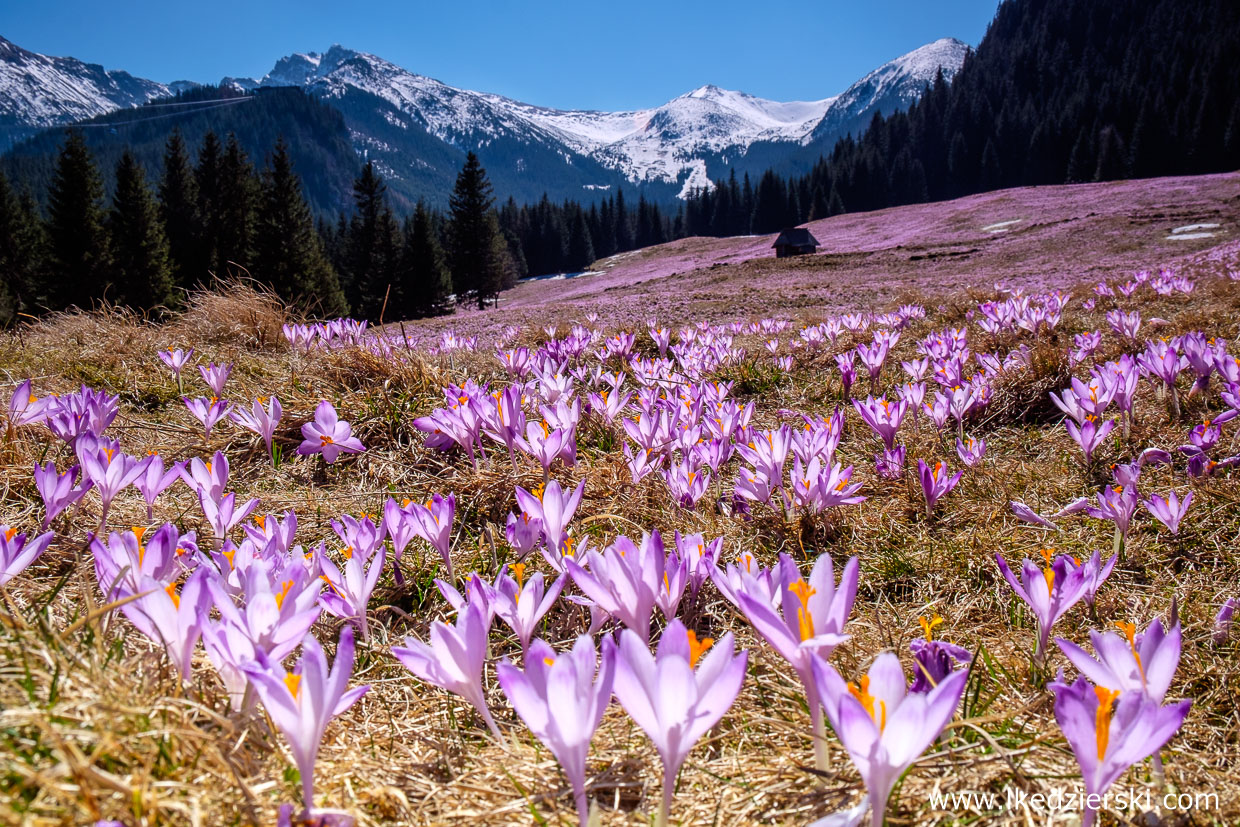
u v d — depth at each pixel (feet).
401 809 3.50
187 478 6.42
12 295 131.54
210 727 3.55
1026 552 6.97
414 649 3.70
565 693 2.68
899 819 3.35
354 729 4.29
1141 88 326.24
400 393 12.21
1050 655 5.18
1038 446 10.64
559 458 8.68
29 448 8.75
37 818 2.45
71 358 14.43
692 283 113.80
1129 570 6.59
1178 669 4.99
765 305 52.26
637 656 2.70
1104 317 22.09
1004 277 59.88
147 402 12.96
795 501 7.64
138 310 20.45
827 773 3.47
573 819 3.38
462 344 18.86
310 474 9.68
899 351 19.34
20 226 151.64
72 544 6.50
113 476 6.22
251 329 18.45
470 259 189.78
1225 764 4.12
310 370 14.24
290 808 2.75
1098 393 9.73
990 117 384.68
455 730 4.27
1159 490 8.04
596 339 22.70
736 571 4.28
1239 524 6.89
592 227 380.99
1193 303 23.12
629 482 8.61
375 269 177.27
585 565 5.55
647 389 12.79
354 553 5.21
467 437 8.47
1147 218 97.45
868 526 7.82
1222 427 9.74
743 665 2.62
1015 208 143.64
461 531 7.73
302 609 3.83
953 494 8.73
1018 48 490.08
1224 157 270.87
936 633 5.70
